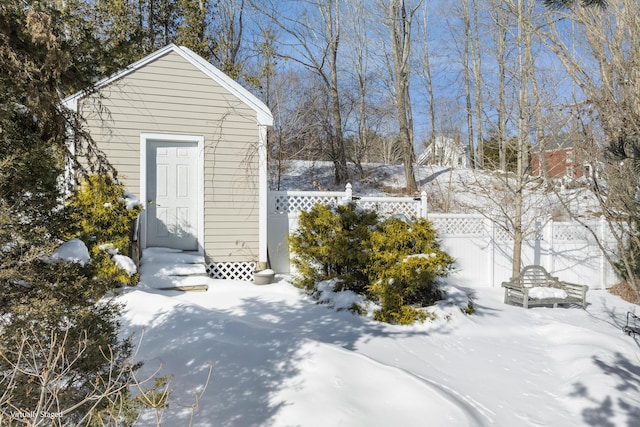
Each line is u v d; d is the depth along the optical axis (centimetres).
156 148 938
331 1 2053
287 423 378
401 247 779
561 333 731
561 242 1196
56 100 339
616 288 1150
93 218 735
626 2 356
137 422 365
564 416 455
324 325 682
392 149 3494
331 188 2017
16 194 317
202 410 394
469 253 1131
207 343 530
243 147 977
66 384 318
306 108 2277
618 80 343
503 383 528
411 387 445
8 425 236
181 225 953
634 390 514
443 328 711
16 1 308
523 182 1184
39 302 304
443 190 1936
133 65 894
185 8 1705
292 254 1020
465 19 2383
